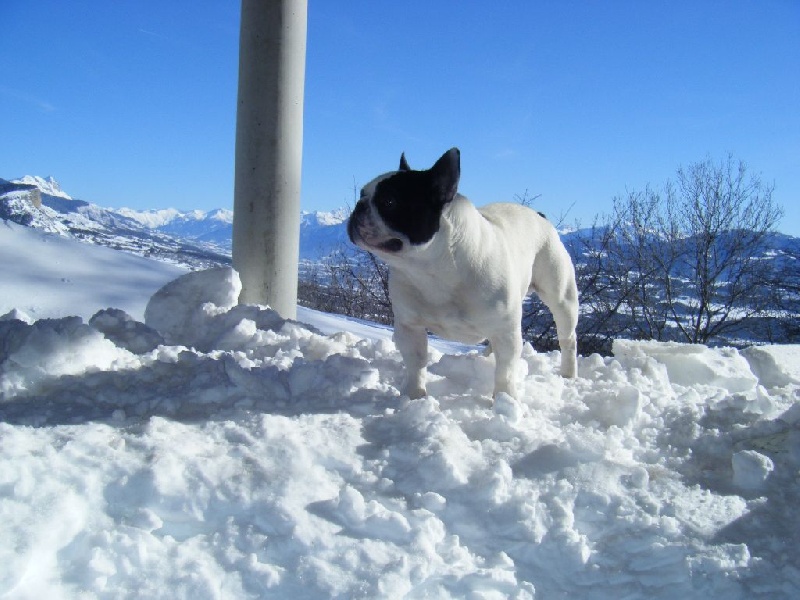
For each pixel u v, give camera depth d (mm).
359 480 766
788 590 636
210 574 609
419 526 682
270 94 1652
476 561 676
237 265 1729
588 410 1027
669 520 714
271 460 759
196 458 742
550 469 809
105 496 682
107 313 1310
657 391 1181
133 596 583
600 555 689
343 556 643
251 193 1687
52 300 1562
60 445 750
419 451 807
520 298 1013
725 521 729
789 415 940
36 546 588
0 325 1056
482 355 1249
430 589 632
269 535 660
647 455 886
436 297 965
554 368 1385
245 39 1652
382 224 877
